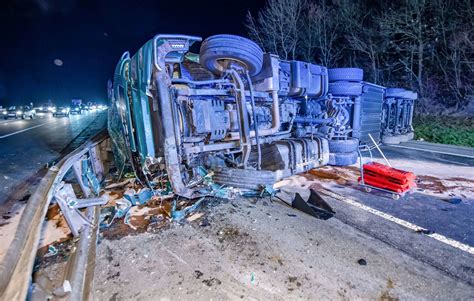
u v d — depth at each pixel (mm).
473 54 14852
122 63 4863
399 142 10570
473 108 14891
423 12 15906
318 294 2170
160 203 3992
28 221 2498
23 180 5773
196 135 4117
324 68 6160
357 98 6523
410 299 2111
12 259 2053
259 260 2613
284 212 3721
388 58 18797
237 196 4230
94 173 5199
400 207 3900
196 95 4125
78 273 2334
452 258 2639
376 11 18031
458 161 7051
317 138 5969
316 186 4875
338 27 20031
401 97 10281
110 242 2977
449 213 3689
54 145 10133
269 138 5320
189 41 3936
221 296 2154
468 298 2113
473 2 14250
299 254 2707
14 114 26812
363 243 2910
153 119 4301
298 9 20391
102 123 20812
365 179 4672
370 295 2158
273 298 2131
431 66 17141
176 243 2938
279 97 5719
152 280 2348
